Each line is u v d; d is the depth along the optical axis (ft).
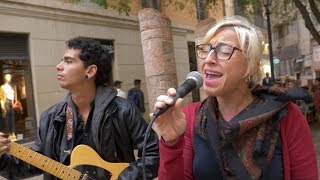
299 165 5.69
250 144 5.65
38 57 33.83
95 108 8.46
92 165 8.24
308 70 120.78
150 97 17.88
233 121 5.65
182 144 5.66
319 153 28.55
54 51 35.29
